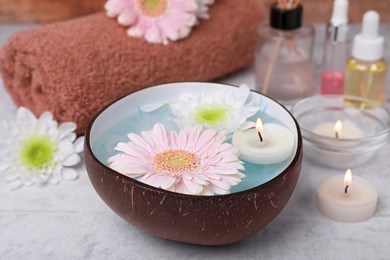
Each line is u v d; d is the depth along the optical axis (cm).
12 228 49
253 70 71
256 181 45
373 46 59
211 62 64
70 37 58
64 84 55
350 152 53
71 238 48
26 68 58
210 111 51
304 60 63
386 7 79
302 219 49
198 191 43
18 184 53
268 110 52
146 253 47
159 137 47
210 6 66
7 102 64
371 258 46
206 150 46
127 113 52
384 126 57
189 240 43
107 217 50
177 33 61
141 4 60
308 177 54
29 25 80
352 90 62
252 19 67
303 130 54
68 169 54
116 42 59
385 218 49
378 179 53
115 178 43
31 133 53
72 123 54
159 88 53
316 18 80
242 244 47
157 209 42
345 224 49
